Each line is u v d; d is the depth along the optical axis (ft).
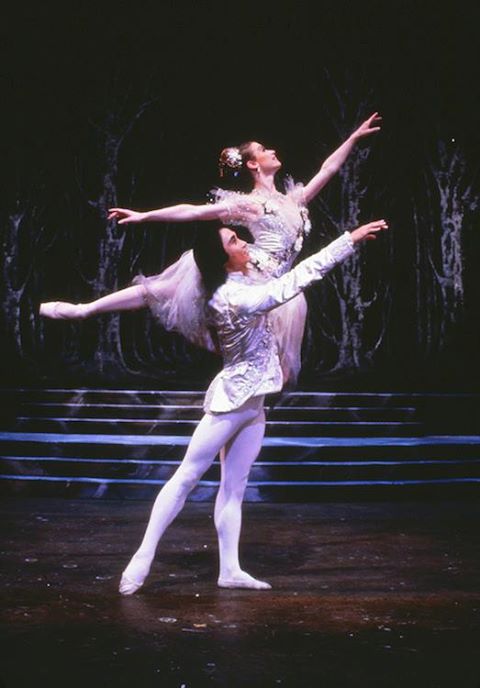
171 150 65.31
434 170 58.80
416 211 61.16
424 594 21.22
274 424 42.55
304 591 21.45
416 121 60.34
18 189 59.00
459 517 32.50
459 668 15.78
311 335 63.46
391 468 37.58
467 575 23.31
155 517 21.21
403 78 60.59
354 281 57.82
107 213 57.62
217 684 14.88
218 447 21.50
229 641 17.29
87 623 18.51
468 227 60.29
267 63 64.23
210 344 22.31
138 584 21.01
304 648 16.88
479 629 18.24
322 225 63.16
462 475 38.47
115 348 56.75
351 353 57.57
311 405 45.55
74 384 52.65
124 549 26.27
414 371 56.95
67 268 62.69
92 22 61.00
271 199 22.04
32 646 16.90
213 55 64.18
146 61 61.57
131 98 60.44
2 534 28.50
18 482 37.01
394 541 27.91
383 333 61.41
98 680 15.03
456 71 60.23
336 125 59.77
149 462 37.50
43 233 61.57
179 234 64.18
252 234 22.06
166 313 21.86
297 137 65.21
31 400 45.88
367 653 16.60
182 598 20.66
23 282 60.80
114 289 57.57
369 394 46.19
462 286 57.93
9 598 20.56
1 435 41.70
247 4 62.95
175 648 16.83
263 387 21.40
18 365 57.57
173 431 42.32
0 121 59.82
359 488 36.19
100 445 38.78
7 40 60.23
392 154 60.80
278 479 36.91
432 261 59.62
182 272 21.71
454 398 46.37
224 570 21.79
